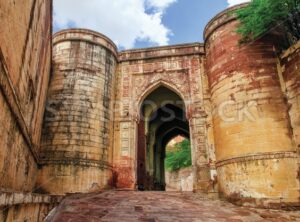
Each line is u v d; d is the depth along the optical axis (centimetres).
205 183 1135
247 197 887
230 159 970
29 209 531
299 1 870
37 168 1037
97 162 1135
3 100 396
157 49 1428
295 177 850
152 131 1923
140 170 1394
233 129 988
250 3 988
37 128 928
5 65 377
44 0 712
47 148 1084
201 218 652
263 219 699
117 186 1221
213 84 1151
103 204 738
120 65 1439
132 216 629
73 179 1053
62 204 734
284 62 959
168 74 1373
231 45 1088
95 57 1274
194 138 1223
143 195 900
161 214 661
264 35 1030
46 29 855
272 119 921
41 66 828
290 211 803
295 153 874
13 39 430
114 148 1286
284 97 940
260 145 908
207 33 1253
